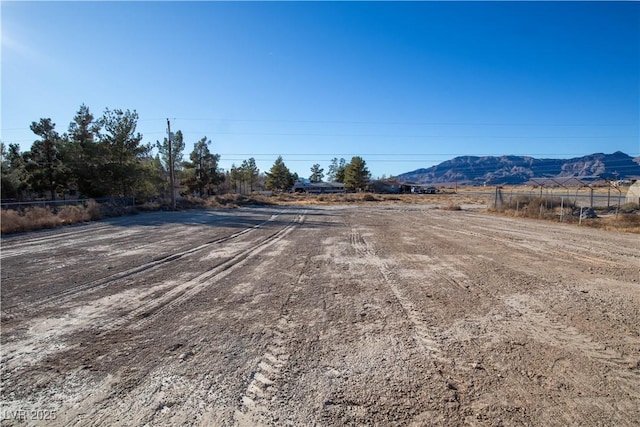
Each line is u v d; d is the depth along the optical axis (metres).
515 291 6.41
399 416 2.86
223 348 4.12
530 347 4.14
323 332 4.57
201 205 35.56
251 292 6.38
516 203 27.88
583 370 3.61
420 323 4.88
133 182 29.62
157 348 4.12
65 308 5.52
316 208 38.22
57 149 26.78
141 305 5.66
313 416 2.86
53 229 16.50
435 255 10.02
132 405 3.03
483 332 4.57
